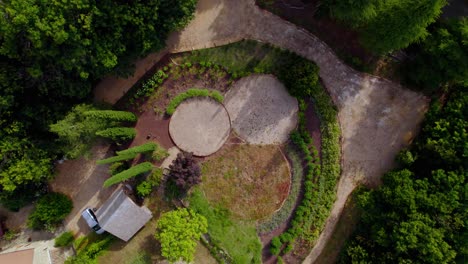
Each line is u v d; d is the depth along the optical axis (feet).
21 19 106.32
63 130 123.34
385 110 153.48
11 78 119.96
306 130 152.56
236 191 153.07
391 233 135.33
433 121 142.51
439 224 131.85
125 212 139.85
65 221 151.94
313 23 149.38
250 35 150.00
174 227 138.00
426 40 135.23
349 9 124.47
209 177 152.97
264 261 153.28
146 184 147.84
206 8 148.77
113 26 121.80
